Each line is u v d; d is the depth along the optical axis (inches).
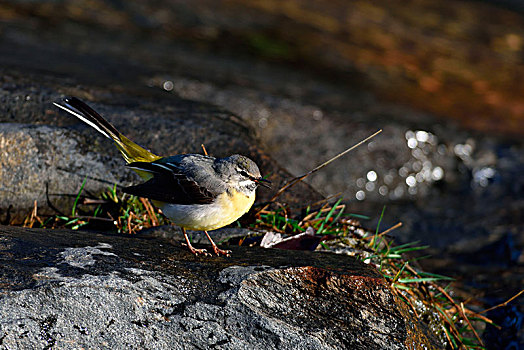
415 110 765.9
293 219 429.1
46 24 799.7
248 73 763.4
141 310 266.8
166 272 290.5
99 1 959.0
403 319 301.3
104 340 257.3
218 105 576.7
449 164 684.7
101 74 598.9
